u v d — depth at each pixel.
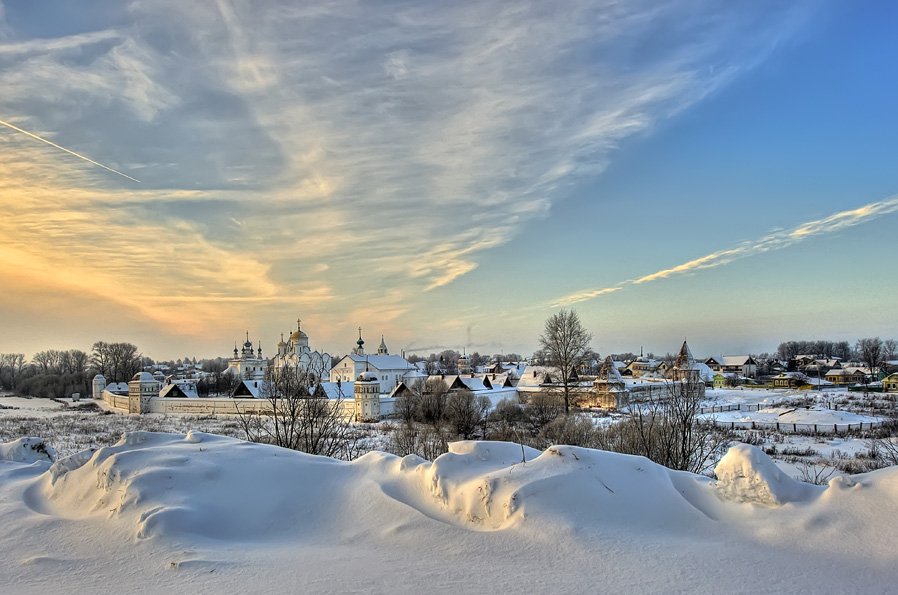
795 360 175.75
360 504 9.40
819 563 6.75
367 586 6.48
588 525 7.89
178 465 10.19
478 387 85.62
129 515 8.95
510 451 10.43
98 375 128.38
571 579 6.53
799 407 70.94
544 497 8.34
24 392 142.12
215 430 59.12
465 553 7.44
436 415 61.41
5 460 14.23
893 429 48.97
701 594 6.10
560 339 74.19
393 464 10.51
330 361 112.12
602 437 34.09
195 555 7.54
